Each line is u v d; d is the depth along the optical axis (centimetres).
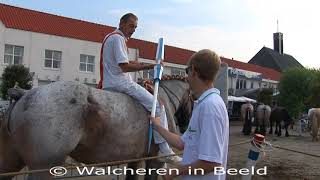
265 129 2564
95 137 494
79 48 3722
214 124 294
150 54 4362
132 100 545
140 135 538
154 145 566
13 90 502
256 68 6606
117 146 514
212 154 291
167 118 600
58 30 3675
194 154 306
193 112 313
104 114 498
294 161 1305
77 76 3700
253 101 4275
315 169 1167
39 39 3472
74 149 489
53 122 461
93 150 500
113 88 552
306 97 4531
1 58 3250
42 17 3747
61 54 3609
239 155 1399
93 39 3828
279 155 1441
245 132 2577
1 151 482
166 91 625
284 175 1070
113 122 505
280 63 7944
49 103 466
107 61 562
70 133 469
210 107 297
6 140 482
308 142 2162
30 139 460
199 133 304
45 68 3512
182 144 362
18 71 2902
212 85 313
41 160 463
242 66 6222
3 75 2895
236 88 5491
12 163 485
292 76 4625
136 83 573
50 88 481
